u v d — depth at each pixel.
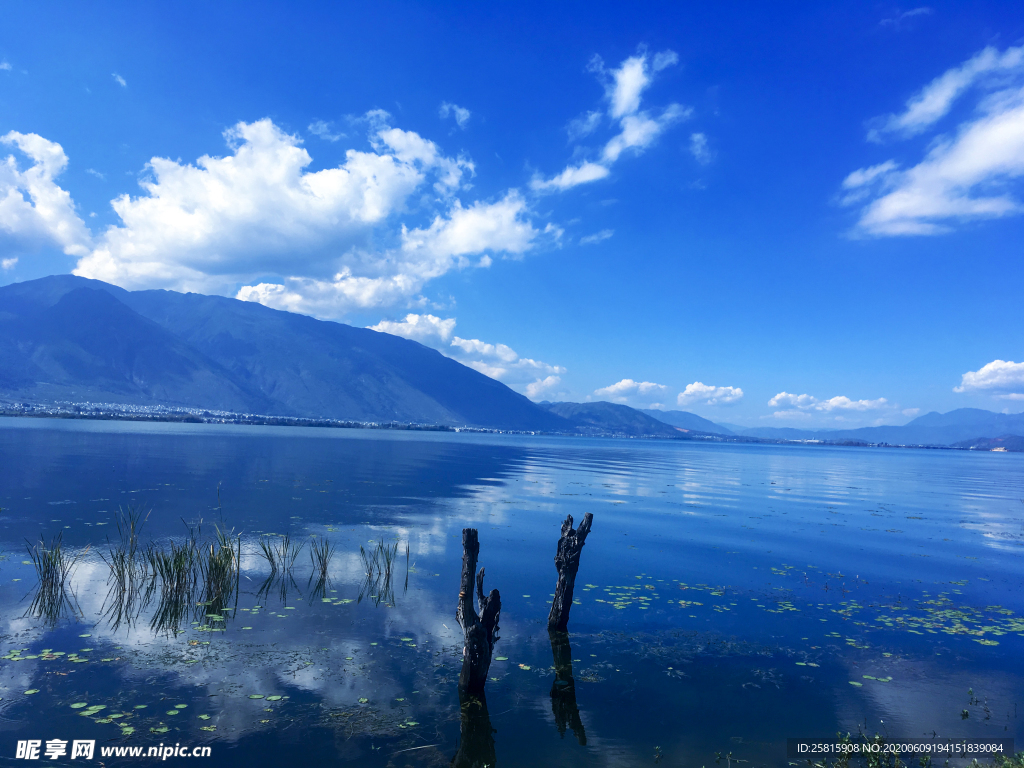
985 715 10.60
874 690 11.61
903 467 117.81
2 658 11.41
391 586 17.34
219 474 46.38
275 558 20.30
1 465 45.97
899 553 25.48
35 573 17.20
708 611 16.47
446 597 16.50
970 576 21.58
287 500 33.69
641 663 12.63
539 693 11.04
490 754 8.82
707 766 8.70
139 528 24.05
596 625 15.05
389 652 12.45
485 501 37.84
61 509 27.77
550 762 8.65
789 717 10.38
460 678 10.94
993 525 35.34
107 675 10.86
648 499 42.81
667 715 10.33
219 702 10.02
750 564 22.59
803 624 15.51
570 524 14.95
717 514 36.09
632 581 19.62
